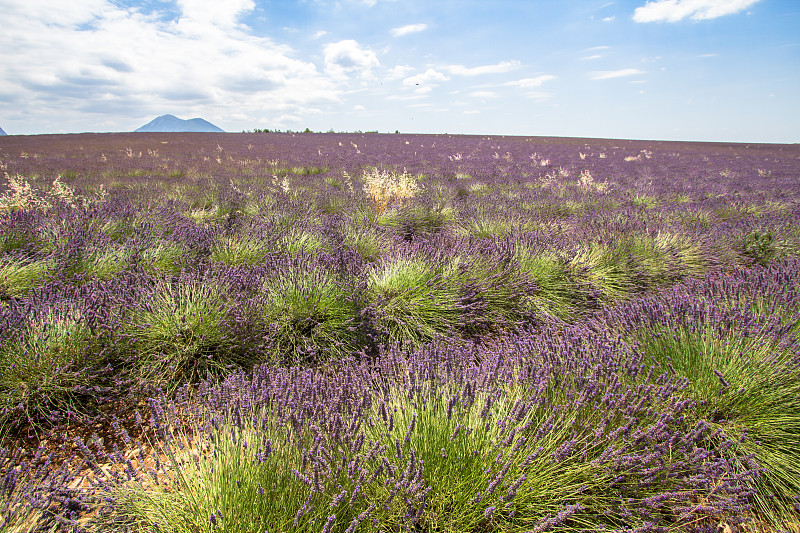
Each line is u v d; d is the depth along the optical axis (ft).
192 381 10.01
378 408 7.09
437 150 94.79
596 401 7.48
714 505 6.29
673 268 17.34
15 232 16.40
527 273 15.15
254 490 5.61
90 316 9.55
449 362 8.39
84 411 8.77
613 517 6.19
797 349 8.23
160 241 16.79
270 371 9.29
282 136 153.69
